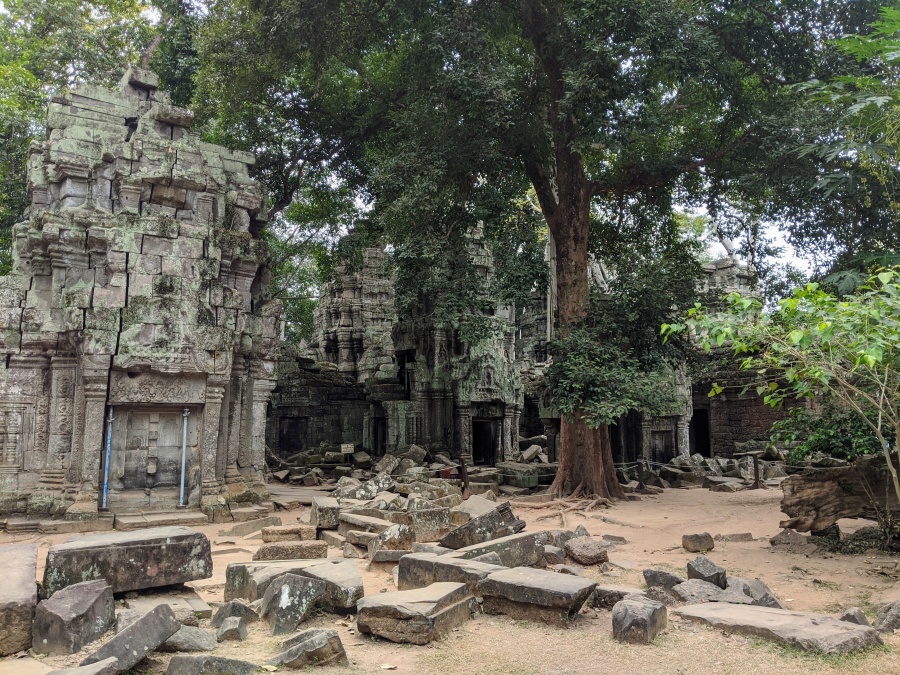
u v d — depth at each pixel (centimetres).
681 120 2184
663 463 2784
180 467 1505
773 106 1923
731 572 953
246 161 1797
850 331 765
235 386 1653
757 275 2130
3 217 2242
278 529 1131
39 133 2333
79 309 1398
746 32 1850
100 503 1405
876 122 1198
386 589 829
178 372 1472
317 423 3192
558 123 1939
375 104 2225
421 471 2183
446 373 2750
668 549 1146
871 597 797
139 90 1666
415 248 1772
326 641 555
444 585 709
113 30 2511
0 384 1405
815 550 1067
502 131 1883
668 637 629
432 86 1822
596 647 602
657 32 1508
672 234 2381
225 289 1591
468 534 1005
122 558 710
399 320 2973
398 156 1730
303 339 4491
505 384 2811
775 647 594
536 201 3231
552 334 2333
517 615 694
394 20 1845
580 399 1759
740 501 1812
